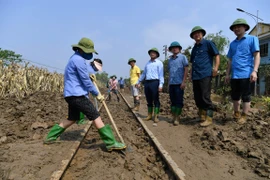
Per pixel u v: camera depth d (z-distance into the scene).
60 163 3.93
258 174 3.86
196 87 6.51
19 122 6.67
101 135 4.64
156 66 7.48
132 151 4.96
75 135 5.65
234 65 6.03
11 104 8.87
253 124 5.83
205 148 5.04
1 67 10.52
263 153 4.58
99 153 4.52
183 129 6.45
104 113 10.34
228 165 4.21
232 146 4.95
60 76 16.39
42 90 13.42
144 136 6.32
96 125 4.61
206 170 4.01
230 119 6.52
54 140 4.91
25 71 11.83
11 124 6.41
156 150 5.20
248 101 5.98
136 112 9.88
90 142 5.51
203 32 6.33
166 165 4.39
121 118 9.12
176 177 3.80
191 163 4.28
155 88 7.48
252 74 5.64
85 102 4.53
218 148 4.92
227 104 8.66
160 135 6.01
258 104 10.60
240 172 3.95
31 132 5.83
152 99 7.80
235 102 6.31
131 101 15.96
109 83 15.68
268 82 20.16
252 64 5.87
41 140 5.18
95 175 3.80
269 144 4.89
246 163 4.29
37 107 8.88
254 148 4.74
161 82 7.45
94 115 4.58
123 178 3.78
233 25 5.89
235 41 6.11
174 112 7.03
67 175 3.80
